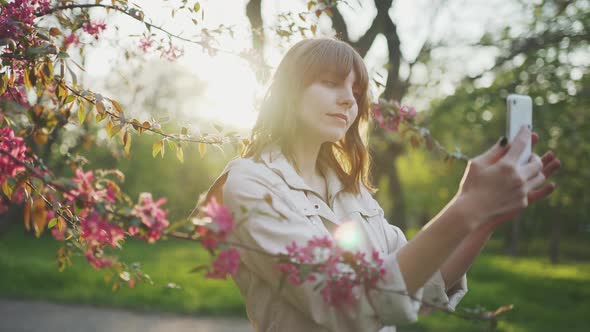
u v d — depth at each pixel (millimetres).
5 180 1015
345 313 884
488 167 761
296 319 1061
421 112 9219
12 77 1243
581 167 8039
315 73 1206
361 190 1427
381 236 1343
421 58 8500
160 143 1355
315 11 1838
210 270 753
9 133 1073
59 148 1776
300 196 1139
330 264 827
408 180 31719
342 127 1224
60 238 1279
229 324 8000
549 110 8445
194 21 1498
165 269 12516
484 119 9703
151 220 803
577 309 11109
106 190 1110
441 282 1026
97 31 1580
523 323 9234
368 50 6801
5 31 1151
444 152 2025
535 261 27703
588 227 37781
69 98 1198
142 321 7973
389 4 6730
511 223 30438
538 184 780
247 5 4332
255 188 1051
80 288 9656
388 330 1162
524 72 8844
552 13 9094
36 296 9312
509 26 8938
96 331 7242
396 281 828
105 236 899
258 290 1110
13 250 16703
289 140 1235
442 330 7551
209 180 25453
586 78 8797
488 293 12203
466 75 9133
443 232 777
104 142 1899
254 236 991
